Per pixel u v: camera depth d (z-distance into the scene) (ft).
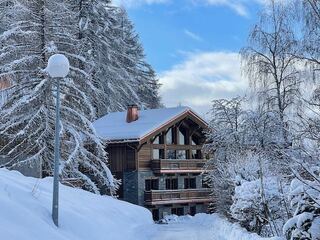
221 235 64.64
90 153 83.92
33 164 75.77
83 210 47.01
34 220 30.25
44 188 48.32
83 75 82.02
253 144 85.51
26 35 79.30
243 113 94.68
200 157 143.54
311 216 31.09
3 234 25.35
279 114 83.15
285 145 51.47
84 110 82.69
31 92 76.18
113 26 166.91
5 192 34.42
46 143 76.33
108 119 141.18
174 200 131.13
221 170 88.02
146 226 65.41
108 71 152.87
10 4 93.04
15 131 77.51
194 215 132.87
